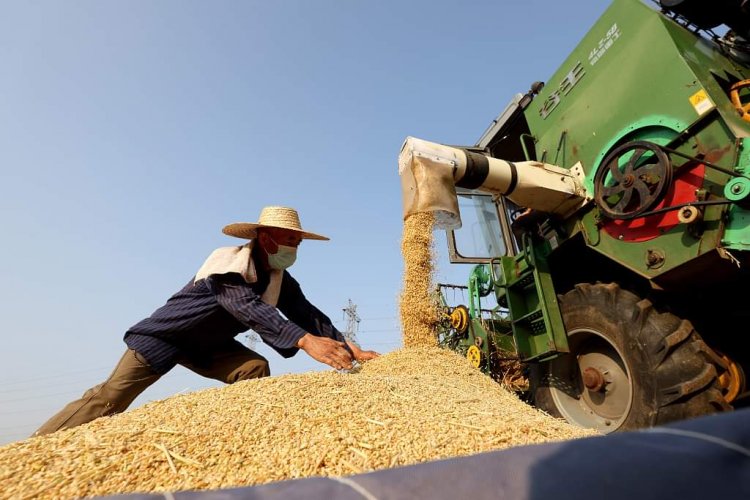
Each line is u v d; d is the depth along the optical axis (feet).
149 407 6.03
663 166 8.85
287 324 7.56
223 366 9.21
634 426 9.43
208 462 4.37
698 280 9.11
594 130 11.28
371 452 4.70
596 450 2.07
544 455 2.15
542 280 12.57
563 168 12.17
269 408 5.57
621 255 10.18
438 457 4.73
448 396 7.48
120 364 8.20
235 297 7.84
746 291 9.50
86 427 5.18
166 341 8.35
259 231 8.78
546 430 5.99
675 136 9.07
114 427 5.08
